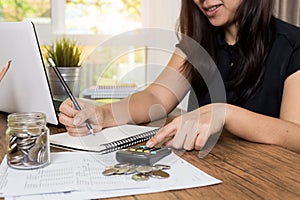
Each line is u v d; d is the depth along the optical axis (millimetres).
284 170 781
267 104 1348
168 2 2531
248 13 1296
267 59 1345
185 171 770
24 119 792
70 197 651
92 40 2564
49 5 2525
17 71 1184
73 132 1034
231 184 708
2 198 649
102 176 742
